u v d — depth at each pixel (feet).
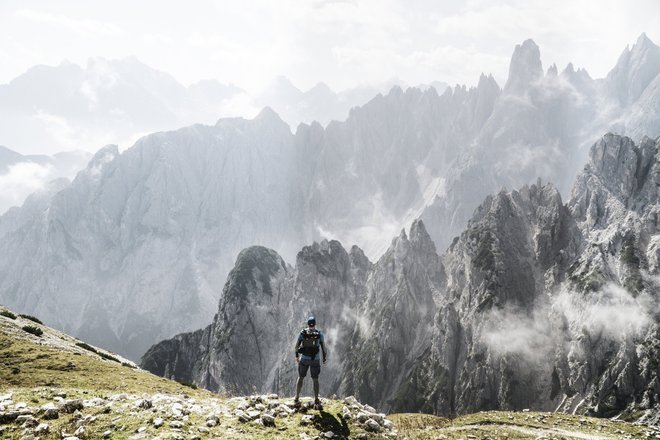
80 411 59.16
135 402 62.28
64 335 198.18
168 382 148.56
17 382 108.27
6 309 197.06
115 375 131.54
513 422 137.90
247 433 53.78
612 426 134.41
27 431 51.98
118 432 52.49
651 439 122.83
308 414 59.21
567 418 143.43
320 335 63.00
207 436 52.65
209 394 150.20
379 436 57.82
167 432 51.96
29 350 137.18
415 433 102.17
